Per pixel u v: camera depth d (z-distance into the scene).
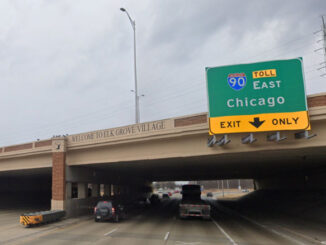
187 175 48.47
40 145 28.56
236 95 17.50
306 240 15.05
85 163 25.64
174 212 32.41
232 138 18.59
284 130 16.62
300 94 16.41
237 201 63.75
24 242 14.24
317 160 24.20
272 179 52.66
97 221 23.16
